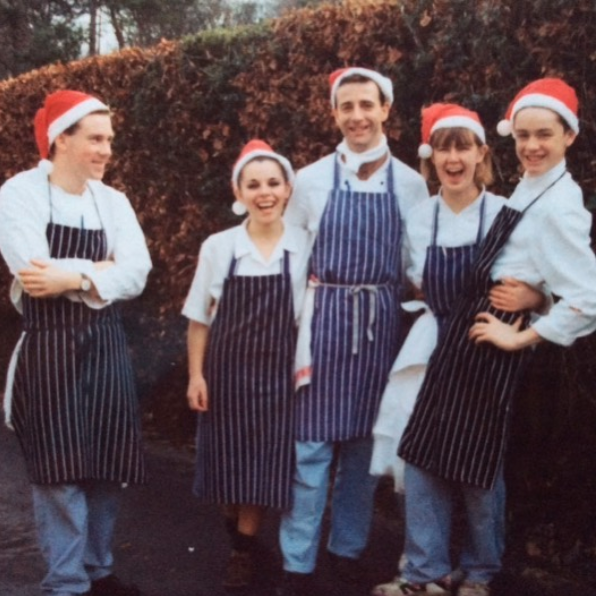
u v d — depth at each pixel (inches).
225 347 153.1
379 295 154.1
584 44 153.1
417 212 152.9
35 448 143.1
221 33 228.7
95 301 144.6
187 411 268.2
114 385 146.5
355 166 155.0
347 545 160.4
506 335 135.3
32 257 140.9
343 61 196.1
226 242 155.4
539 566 165.6
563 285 132.7
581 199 136.3
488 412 138.0
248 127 219.0
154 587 160.6
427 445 141.1
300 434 152.2
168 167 247.3
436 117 151.3
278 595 153.1
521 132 136.6
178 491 212.4
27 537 185.3
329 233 154.1
